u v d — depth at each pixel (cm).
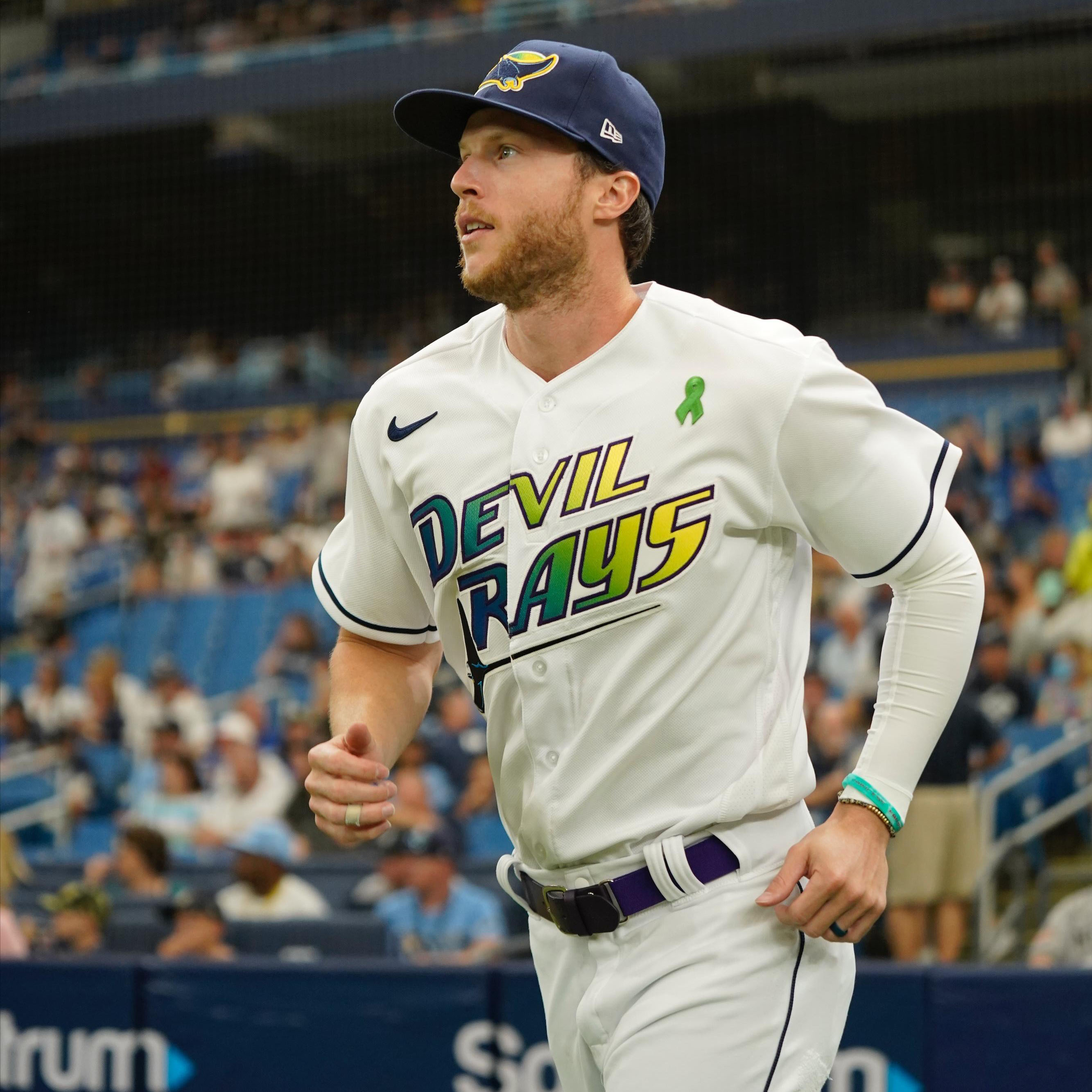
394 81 5991
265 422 6581
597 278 743
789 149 7112
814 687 2711
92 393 7419
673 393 721
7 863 2217
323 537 5003
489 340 784
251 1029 1614
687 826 720
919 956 2177
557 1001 775
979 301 6234
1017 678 2895
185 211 7769
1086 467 4656
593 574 716
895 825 714
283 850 2567
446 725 3188
